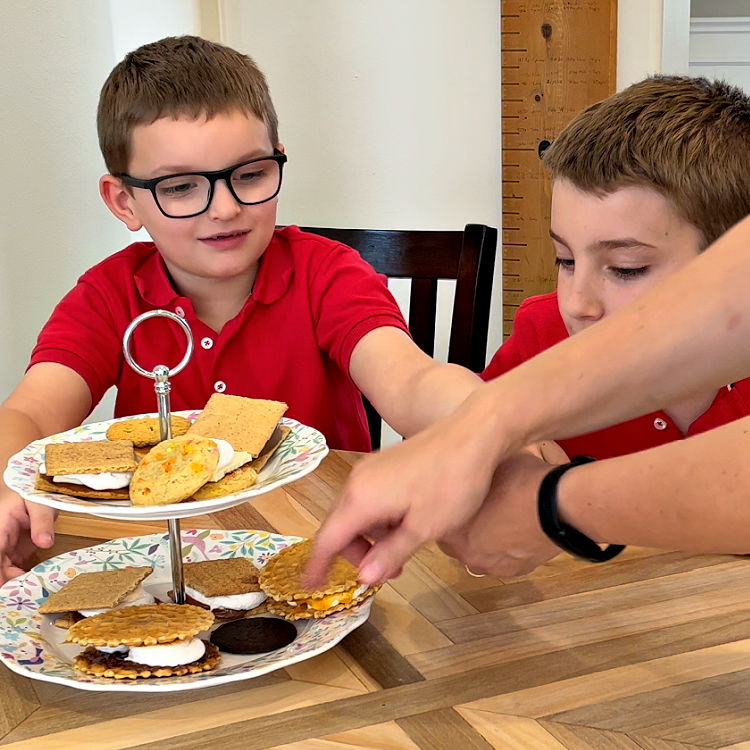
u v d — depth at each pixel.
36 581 0.96
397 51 2.78
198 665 0.80
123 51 2.32
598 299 1.18
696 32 3.87
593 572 0.97
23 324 2.06
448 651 0.84
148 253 1.64
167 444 0.84
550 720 0.74
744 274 0.60
